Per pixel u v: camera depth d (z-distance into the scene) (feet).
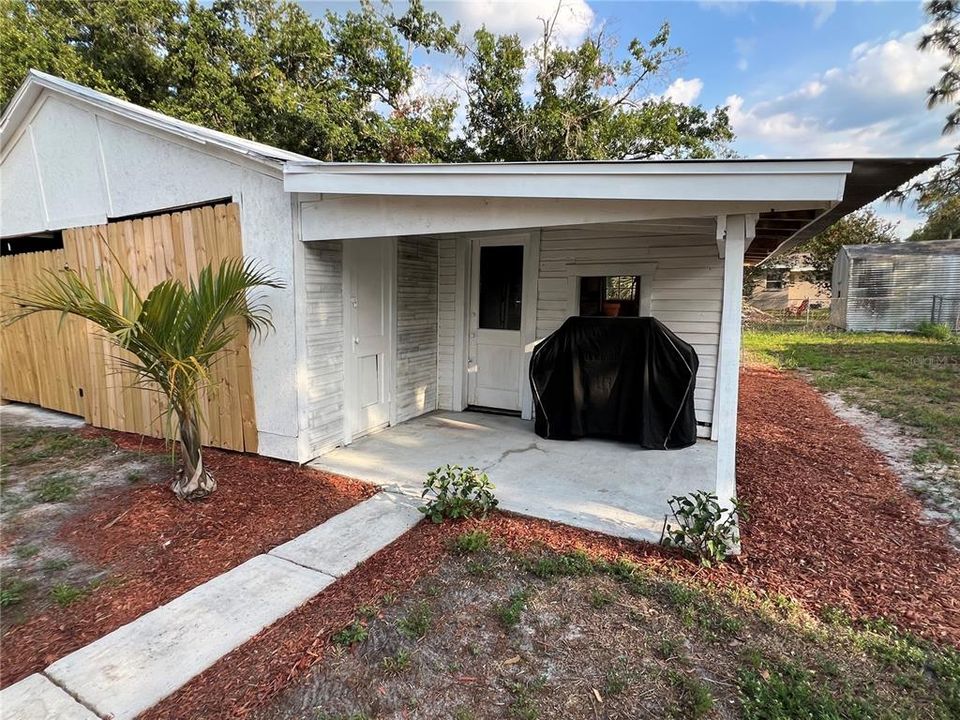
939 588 8.62
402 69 50.06
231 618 7.66
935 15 37.35
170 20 40.32
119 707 5.95
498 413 21.29
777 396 25.71
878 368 32.96
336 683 6.35
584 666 6.66
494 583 8.60
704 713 5.86
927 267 56.39
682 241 17.52
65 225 18.20
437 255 21.16
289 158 13.38
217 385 14.38
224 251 14.51
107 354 17.35
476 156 51.88
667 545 9.83
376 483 13.21
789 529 10.78
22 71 32.40
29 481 12.97
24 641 7.13
